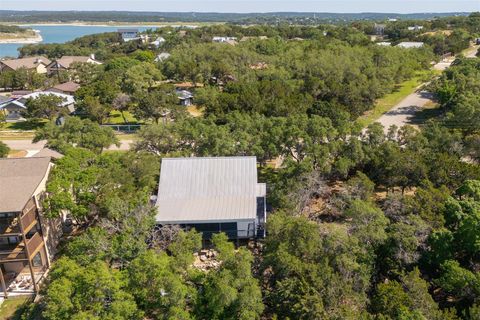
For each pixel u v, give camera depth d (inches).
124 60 4453.7
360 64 3316.9
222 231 1321.4
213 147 1683.1
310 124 1708.9
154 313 942.4
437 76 3427.7
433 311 874.8
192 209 1332.4
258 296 915.4
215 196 1395.2
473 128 2052.2
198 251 1269.7
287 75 3255.4
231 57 3900.1
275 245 1064.8
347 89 2746.1
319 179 1470.2
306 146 1615.4
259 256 1171.9
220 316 908.6
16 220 1176.8
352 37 4884.4
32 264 1231.5
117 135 2640.3
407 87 3695.9
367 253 1043.9
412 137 1690.5
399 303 882.1
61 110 2888.8
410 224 1118.4
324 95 2800.2
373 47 3892.7
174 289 880.9
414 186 1541.6
